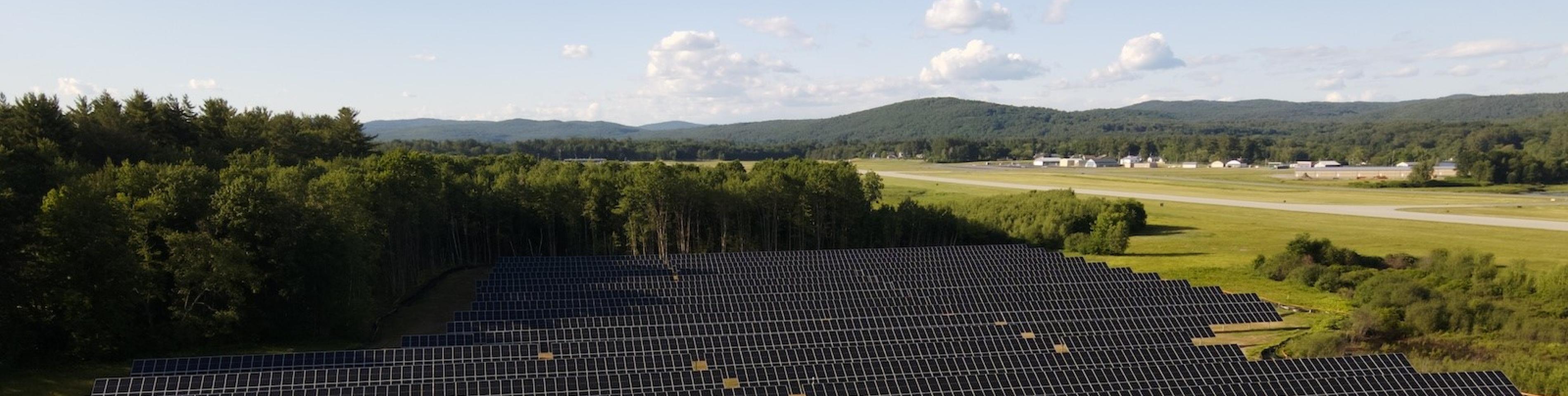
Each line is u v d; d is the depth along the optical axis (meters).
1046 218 143.50
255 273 68.56
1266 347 71.81
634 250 117.38
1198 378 53.06
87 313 60.91
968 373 55.28
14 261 57.06
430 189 108.69
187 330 65.69
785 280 90.25
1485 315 76.12
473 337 66.19
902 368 56.16
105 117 107.12
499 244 121.00
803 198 124.44
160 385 47.94
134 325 65.06
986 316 74.12
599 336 68.50
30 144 83.94
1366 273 96.44
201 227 69.00
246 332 70.31
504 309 76.56
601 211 122.38
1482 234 134.50
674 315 74.31
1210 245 132.00
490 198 119.00
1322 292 94.75
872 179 140.00
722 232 126.69
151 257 67.62
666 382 52.62
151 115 114.38
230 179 82.75
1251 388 50.75
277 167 104.69
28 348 58.47
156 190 70.62
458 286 101.88
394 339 76.38
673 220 123.44
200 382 48.62
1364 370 54.50
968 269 97.00
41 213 61.38
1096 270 96.69
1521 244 123.94
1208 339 72.12
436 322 84.19
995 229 144.00
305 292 72.88
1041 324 70.75
